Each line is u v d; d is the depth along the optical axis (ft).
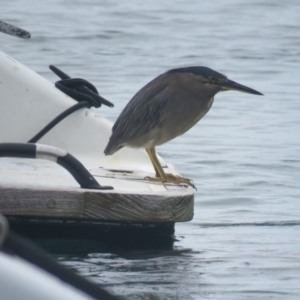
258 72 91.40
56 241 27.78
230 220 36.35
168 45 108.58
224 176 46.16
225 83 34.04
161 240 29.73
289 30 125.18
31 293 8.73
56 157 25.76
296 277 27.32
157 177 31.71
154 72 87.45
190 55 101.45
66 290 8.96
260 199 40.91
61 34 111.34
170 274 26.84
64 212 26.22
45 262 9.30
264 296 25.14
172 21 129.29
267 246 31.60
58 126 35.01
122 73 85.25
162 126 33.45
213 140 56.39
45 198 26.08
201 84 33.71
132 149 35.22
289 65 96.58
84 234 28.14
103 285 25.09
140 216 27.02
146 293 24.76
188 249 30.45
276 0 153.89
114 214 26.71
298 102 73.05
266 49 108.47
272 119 64.95
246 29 124.77
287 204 39.96
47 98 35.19
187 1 150.00
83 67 88.48
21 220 26.53
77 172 26.40
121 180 30.89
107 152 33.45
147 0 148.77
